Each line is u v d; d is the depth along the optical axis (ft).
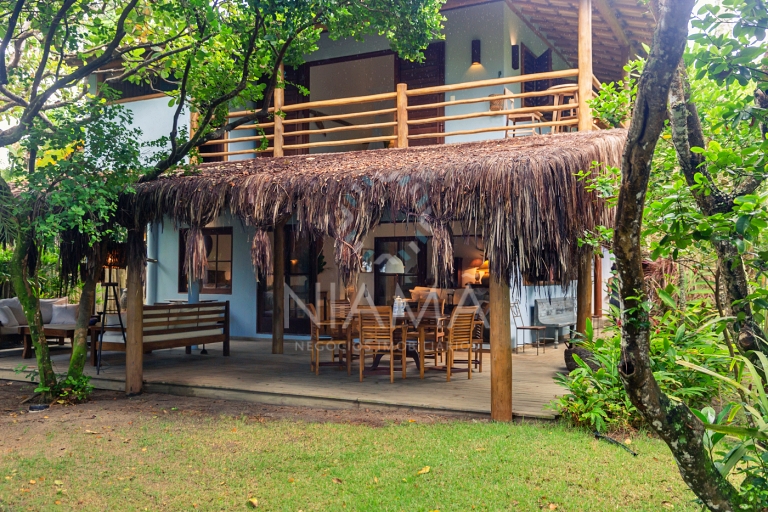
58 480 14.57
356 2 23.02
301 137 40.52
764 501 7.66
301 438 17.76
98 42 24.85
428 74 36.32
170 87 38.81
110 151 22.91
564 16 35.76
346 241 19.34
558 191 17.28
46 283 42.29
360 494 13.34
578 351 25.23
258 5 20.17
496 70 34.30
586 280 28.07
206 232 41.65
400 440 17.26
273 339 34.42
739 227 8.12
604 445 16.43
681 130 10.26
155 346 28.17
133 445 17.39
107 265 25.22
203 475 14.80
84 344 24.30
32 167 22.61
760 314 11.71
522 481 13.97
